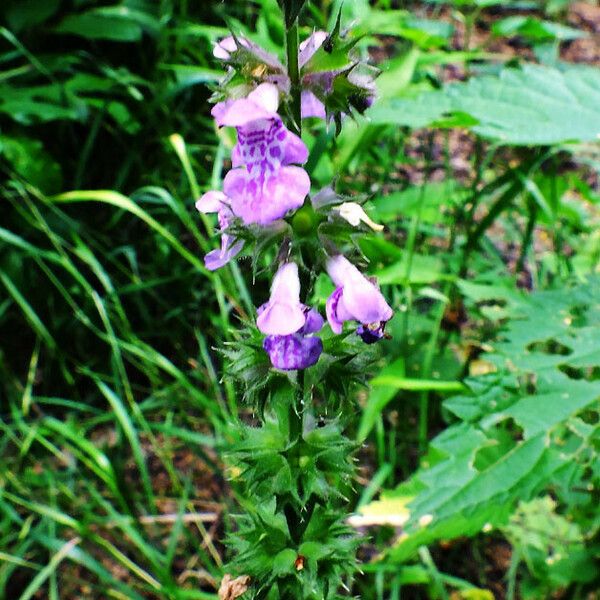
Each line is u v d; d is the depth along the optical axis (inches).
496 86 6.1
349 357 4.3
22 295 8.3
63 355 7.7
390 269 7.1
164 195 7.6
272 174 3.8
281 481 4.4
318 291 6.7
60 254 8.5
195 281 8.5
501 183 7.8
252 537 4.8
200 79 8.5
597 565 6.1
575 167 10.0
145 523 7.2
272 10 8.1
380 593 6.1
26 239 8.5
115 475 7.1
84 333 8.4
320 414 4.7
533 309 5.9
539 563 6.3
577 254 8.5
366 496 6.5
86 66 9.6
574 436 5.2
